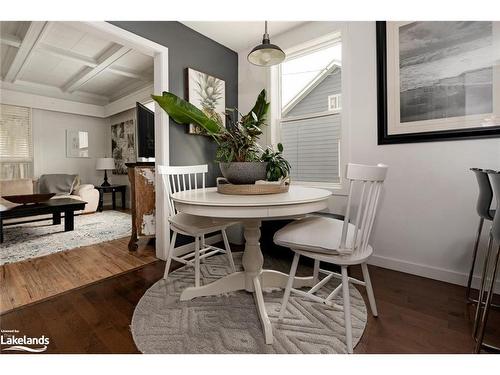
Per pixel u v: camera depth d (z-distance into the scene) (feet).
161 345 4.22
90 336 4.46
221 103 9.94
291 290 4.74
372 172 3.86
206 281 6.63
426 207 6.61
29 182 14.24
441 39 6.25
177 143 8.50
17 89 16.55
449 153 6.25
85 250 9.21
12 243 10.05
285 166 5.83
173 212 6.99
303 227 4.67
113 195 19.04
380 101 7.16
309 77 9.37
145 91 16.56
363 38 7.52
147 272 7.29
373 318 4.85
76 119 19.66
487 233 5.85
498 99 5.60
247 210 4.13
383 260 7.34
